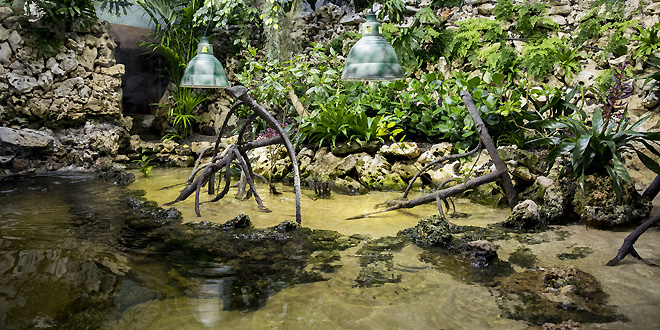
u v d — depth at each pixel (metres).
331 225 3.69
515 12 6.14
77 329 1.87
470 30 6.24
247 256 2.89
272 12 7.01
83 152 6.90
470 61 6.26
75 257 2.80
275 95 6.11
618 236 3.31
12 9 6.48
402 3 6.66
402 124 5.88
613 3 5.41
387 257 2.88
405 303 2.17
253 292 2.30
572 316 2.00
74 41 6.93
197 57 3.96
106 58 7.43
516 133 5.15
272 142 4.06
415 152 5.29
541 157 4.49
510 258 2.84
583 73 5.57
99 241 3.15
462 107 5.34
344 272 2.60
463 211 4.20
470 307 2.12
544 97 5.62
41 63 6.61
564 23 5.91
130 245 3.07
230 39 8.37
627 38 5.30
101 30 7.40
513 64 5.98
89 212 4.01
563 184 3.85
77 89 7.00
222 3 7.55
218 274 2.55
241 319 1.99
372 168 5.37
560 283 2.38
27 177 6.00
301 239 3.27
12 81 6.34
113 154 7.19
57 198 4.62
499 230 3.52
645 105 5.10
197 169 4.49
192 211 4.12
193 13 8.01
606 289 2.29
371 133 5.64
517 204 3.81
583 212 3.60
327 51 7.57
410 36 6.44
